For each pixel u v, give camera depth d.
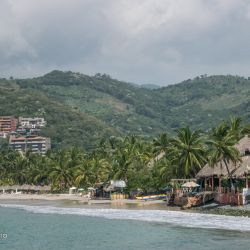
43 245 57.19
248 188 85.88
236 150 92.12
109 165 160.25
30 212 104.00
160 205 105.62
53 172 178.12
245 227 64.75
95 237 62.28
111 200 126.75
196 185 98.69
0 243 59.41
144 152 140.62
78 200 142.12
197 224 69.44
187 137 108.62
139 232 64.94
